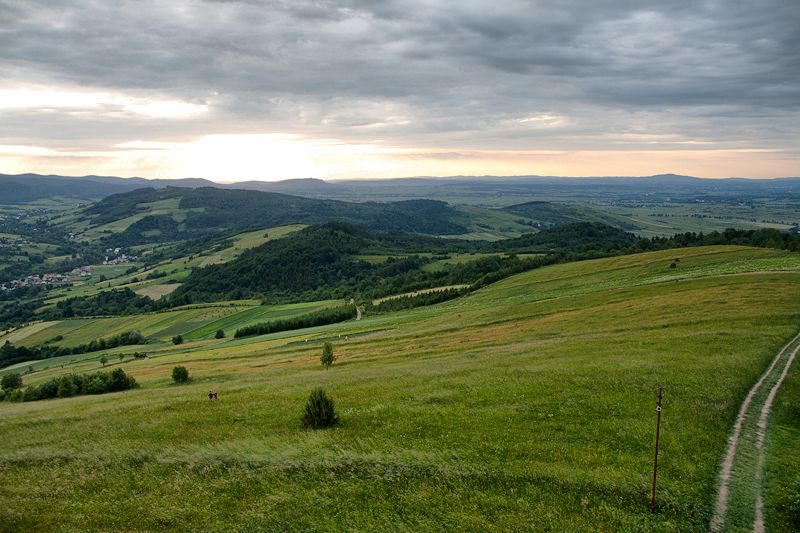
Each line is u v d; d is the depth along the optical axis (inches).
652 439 1003.9
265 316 7096.5
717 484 829.8
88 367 4950.8
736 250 4744.1
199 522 860.6
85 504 964.0
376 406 1408.7
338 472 989.2
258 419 1429.6
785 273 3169.3
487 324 3420.3
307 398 1638.8
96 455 1238.3
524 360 1878.7
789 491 788.0
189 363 3887.8
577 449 992.9
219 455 1143.0
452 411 1290.6
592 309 3164.4
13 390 3147.1
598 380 1433.3
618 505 796.0
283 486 957.2
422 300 6407.5
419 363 2235.5
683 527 729.6
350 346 3496.6
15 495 1035.9
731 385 1288.1
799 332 1841.8
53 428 1584.6
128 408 1796.3
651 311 2677.2
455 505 834.8
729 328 1993.1
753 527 716.7
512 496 845.2
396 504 855.1
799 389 1258.0
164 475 1074.1
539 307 3695.9
